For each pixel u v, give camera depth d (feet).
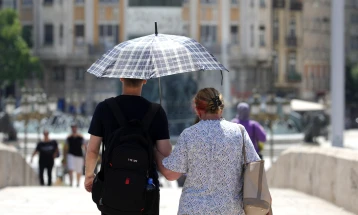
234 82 539.70
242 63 540.11
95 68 43.93
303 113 468.75
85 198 89.76
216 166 39.11
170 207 79.71
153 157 41.39
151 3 202.39
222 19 528.63
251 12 542.57
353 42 644.27
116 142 40.55
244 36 540.93
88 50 525.75
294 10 589.32
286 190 98.17
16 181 112.88
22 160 118.93
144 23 203.00
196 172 39.11
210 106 40.14
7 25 475.31
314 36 610.24
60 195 93.15
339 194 78.84
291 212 76.23
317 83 615.16
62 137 287.07
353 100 621.31
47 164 147.43
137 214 39.81
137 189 39.29
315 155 88.69
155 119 41.65
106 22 526.57
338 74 136.67
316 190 88.38
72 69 529.04
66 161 153.07
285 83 585.63
